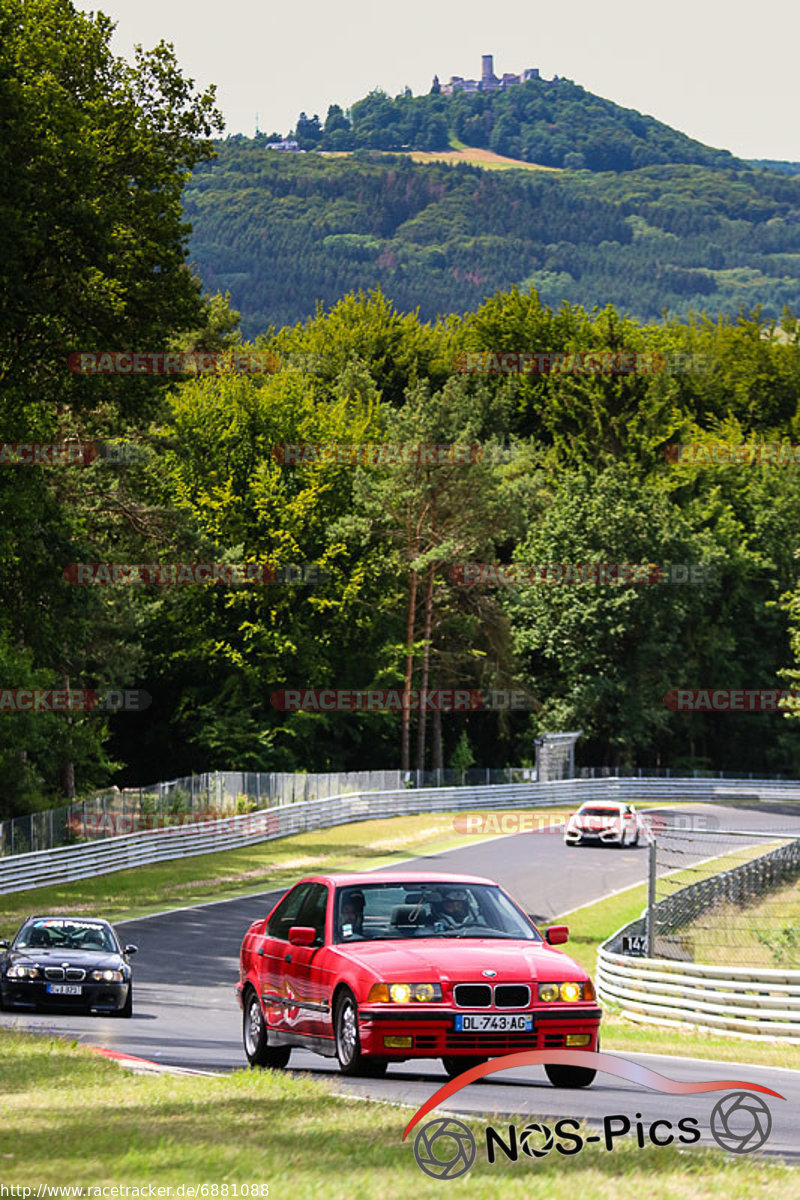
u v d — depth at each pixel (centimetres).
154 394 9288
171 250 9031
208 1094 2667
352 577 19475
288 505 19200
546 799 19338
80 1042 4088
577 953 8594
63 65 8781
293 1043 3259
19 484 9512
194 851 13000
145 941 8388
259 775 14875
